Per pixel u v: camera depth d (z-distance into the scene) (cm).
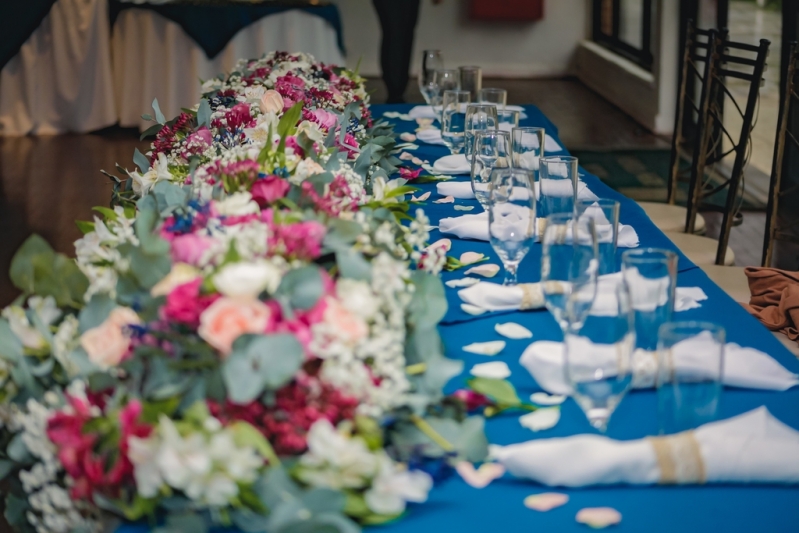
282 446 96
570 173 184
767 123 487
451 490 103
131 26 616
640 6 757
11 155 579
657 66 667
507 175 154
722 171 545
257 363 95
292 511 90
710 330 108
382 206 165
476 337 146
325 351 99
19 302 120
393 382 103
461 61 966
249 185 152
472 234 195
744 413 121
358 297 106
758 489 103
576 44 959
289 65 295
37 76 632
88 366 103
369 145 215
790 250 411
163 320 103
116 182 211
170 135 224
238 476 90
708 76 301
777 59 470
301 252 118
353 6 927
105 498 95
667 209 333
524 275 175
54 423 98
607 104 805
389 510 94
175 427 94
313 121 218
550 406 122
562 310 130
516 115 278
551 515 98
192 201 141
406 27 652
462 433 103
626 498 101
